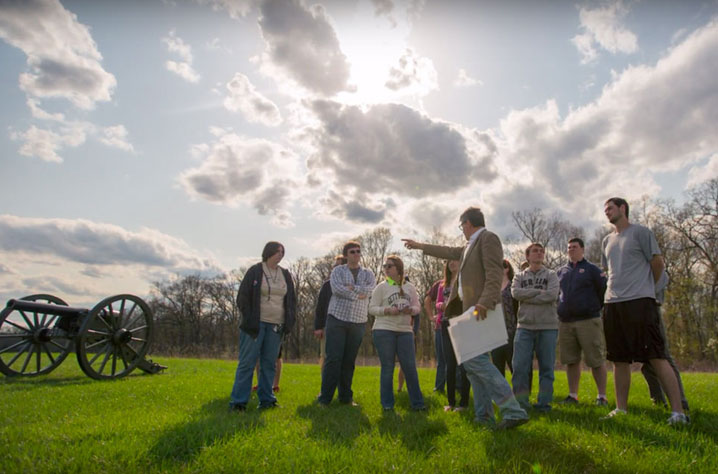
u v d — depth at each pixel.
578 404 5.89
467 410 5.24
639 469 3.01
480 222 4.68
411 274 40.00
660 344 4.62
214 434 3.73
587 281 6.13
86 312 9.41
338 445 3.55
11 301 8.96
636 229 4.94
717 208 29.92
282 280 5.91
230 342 63.03
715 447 3.46
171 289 65.38
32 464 2.95
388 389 5.44
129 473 2.87
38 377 9.31
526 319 5.66
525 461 3.11
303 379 9.77
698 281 28.12
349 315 5.93
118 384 8.01
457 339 4.16
